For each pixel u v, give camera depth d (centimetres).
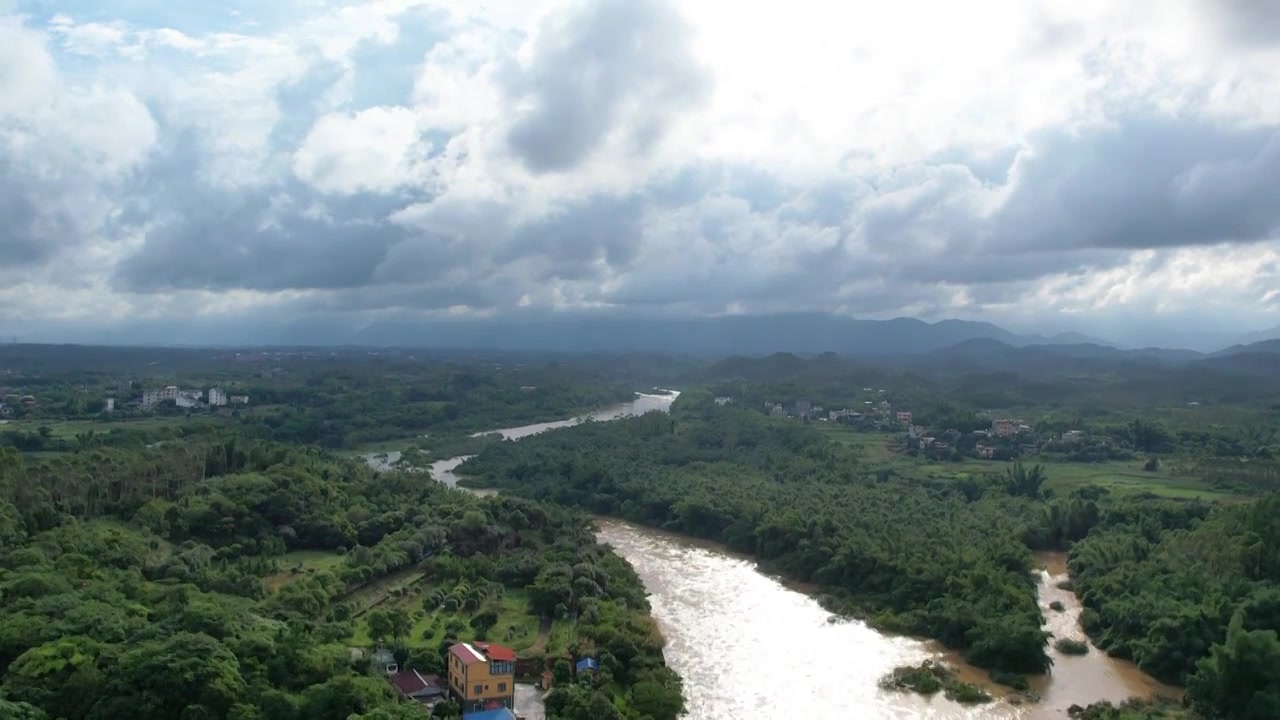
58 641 9700
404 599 15525
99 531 15338
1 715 8206
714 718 12031
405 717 9525
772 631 15488
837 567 17825
